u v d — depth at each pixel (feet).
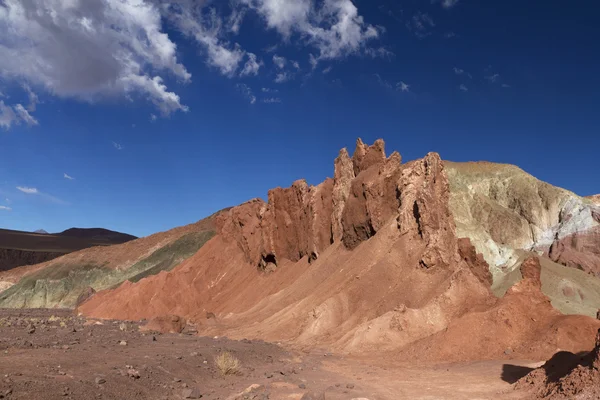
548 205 412.16
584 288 288.92
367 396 62.34
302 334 147.33
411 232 162.20
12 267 624.18
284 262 249.55
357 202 194.29
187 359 77.00
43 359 62.44
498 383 75.77
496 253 314.76
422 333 125.18
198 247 446.60
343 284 163.02
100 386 52.70
